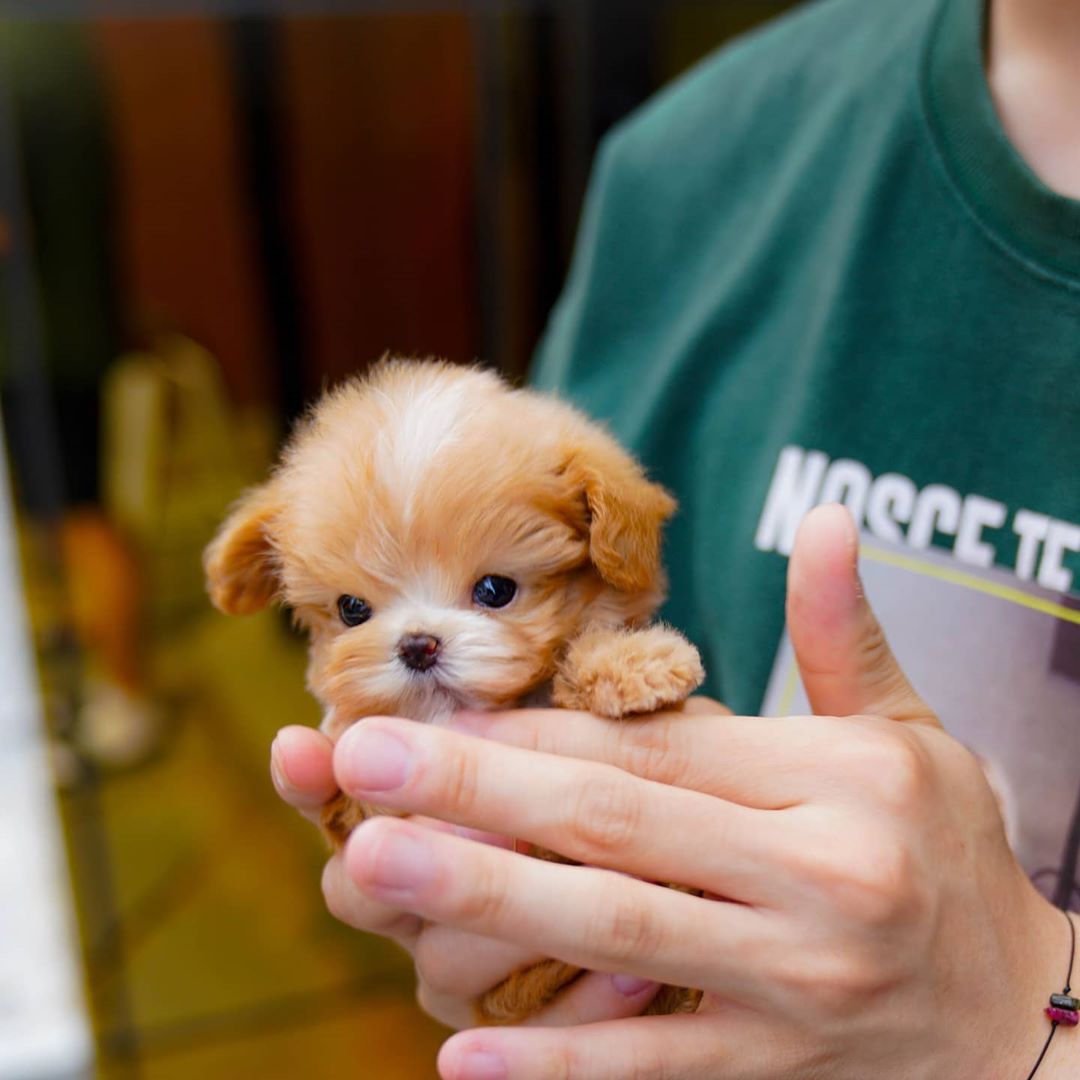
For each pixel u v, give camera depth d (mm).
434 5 527
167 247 548
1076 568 296
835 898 241
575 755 261
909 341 324
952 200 318
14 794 624
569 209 574
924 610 314
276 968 666
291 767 271
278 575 304
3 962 638
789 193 362
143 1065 652
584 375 412
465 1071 249
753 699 335
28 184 518
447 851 241
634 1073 248
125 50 508
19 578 586
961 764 263
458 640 268
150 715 630
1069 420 299
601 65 549
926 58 329
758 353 362
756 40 407
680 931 241
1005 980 257
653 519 285
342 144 551
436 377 306
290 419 592
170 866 654
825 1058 250
